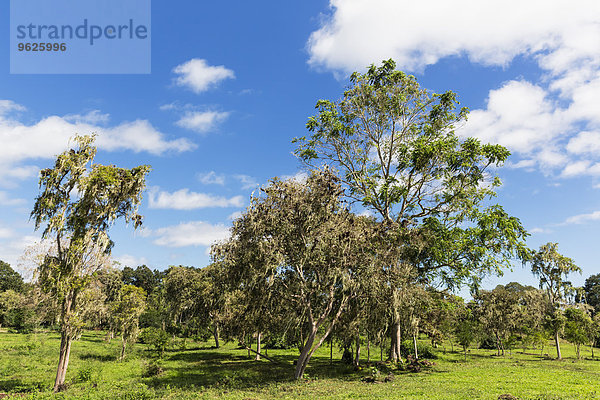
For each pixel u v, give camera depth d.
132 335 35.03
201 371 26.70
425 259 28.64
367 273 21.67
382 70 31.45
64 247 21.97
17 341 44.09
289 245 21.38
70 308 21.30
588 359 39.50
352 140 32.41
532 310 49.97
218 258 23.33
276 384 19.91
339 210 22.62
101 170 22.39
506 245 26.33
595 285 87.75
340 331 24.70
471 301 45.78
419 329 36.06
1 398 16.02
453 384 19.11
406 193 29.91
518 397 14.30
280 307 23.08
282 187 22.23
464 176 28.19
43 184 21.41
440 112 30.41
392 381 20.86
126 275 102.44
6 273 91.06
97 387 19.73
